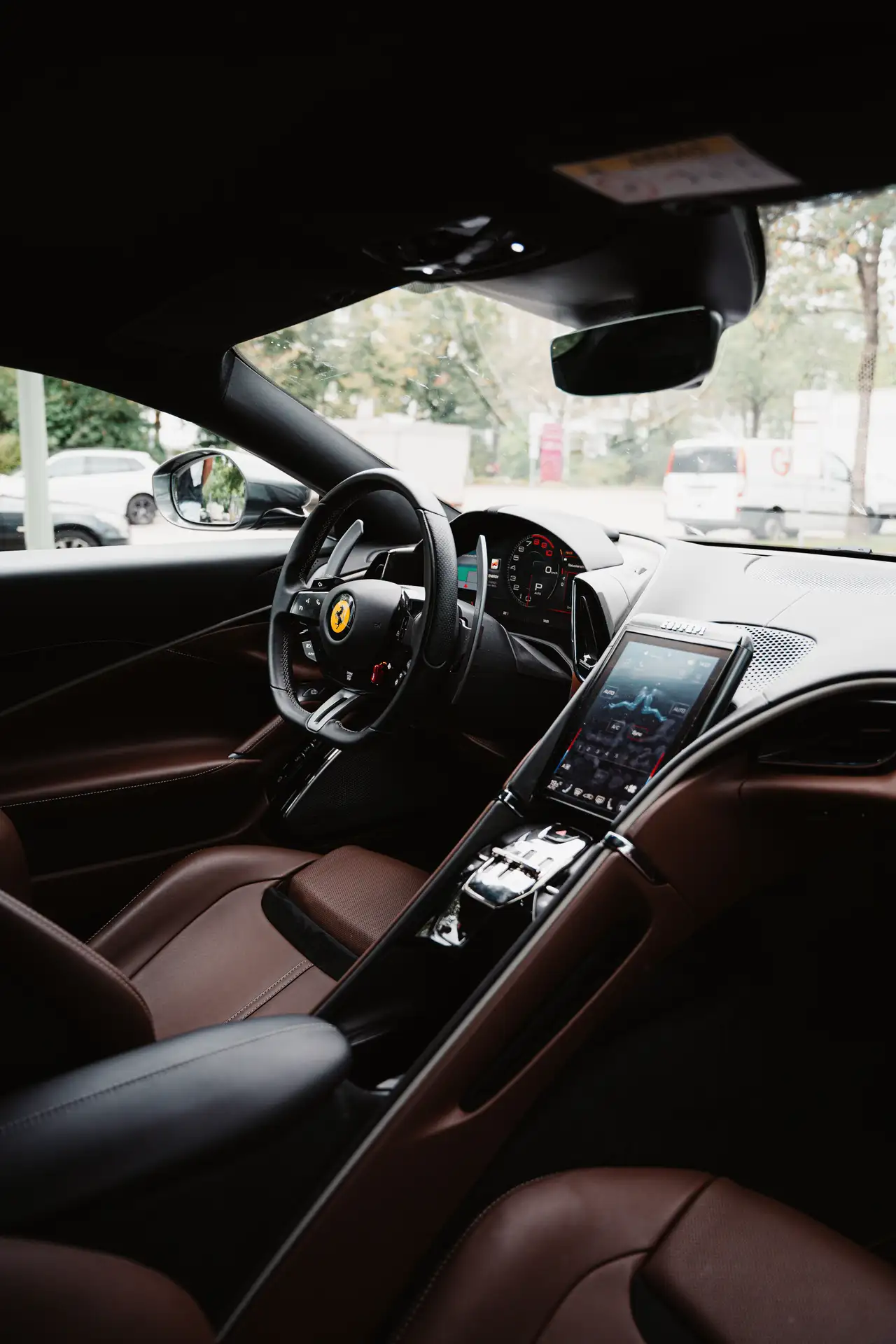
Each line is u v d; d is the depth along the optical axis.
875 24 0.80
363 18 0.98
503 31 0.94
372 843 2.33
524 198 1.20
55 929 0.82
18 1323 0.61
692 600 1.78
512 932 1.38
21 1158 0.69
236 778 2.18
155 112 1.19
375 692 1.80
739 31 0.85
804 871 1.36
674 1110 1.33
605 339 1.55
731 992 1.35
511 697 1.98
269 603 2.40
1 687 2.06
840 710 1.32
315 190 1.29
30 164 1.30
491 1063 1.17
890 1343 0.86
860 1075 1.37
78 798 1.96
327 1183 1.07
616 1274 0.92
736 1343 0.86
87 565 2.15
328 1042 0.88
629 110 0.97
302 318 1.73
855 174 1.01
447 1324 0.89
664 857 1.29
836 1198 1.35
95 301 1.73
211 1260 0.97
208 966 1.59
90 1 0.98
